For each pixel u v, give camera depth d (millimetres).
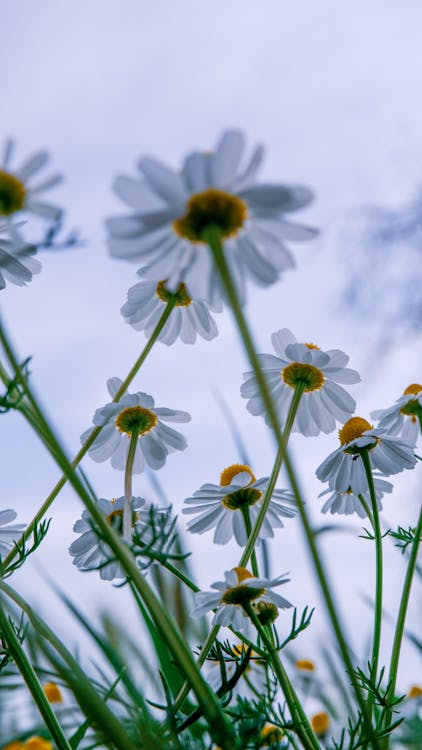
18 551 363
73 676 312
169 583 402
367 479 391
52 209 331
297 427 407
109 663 376
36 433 312
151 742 321
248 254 322
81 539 377
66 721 410
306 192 318
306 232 321
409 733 441
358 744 349
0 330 312
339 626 301
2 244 339
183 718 352
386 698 361
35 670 351
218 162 317
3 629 337
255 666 410
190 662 313
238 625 364
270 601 365
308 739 341
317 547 298
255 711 346
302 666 472
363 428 406
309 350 403
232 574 356
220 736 310
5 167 329
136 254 320
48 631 321
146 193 317
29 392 313
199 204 317
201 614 357
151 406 396
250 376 410
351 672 306
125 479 373
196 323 393
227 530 407
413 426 427
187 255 323
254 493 403
